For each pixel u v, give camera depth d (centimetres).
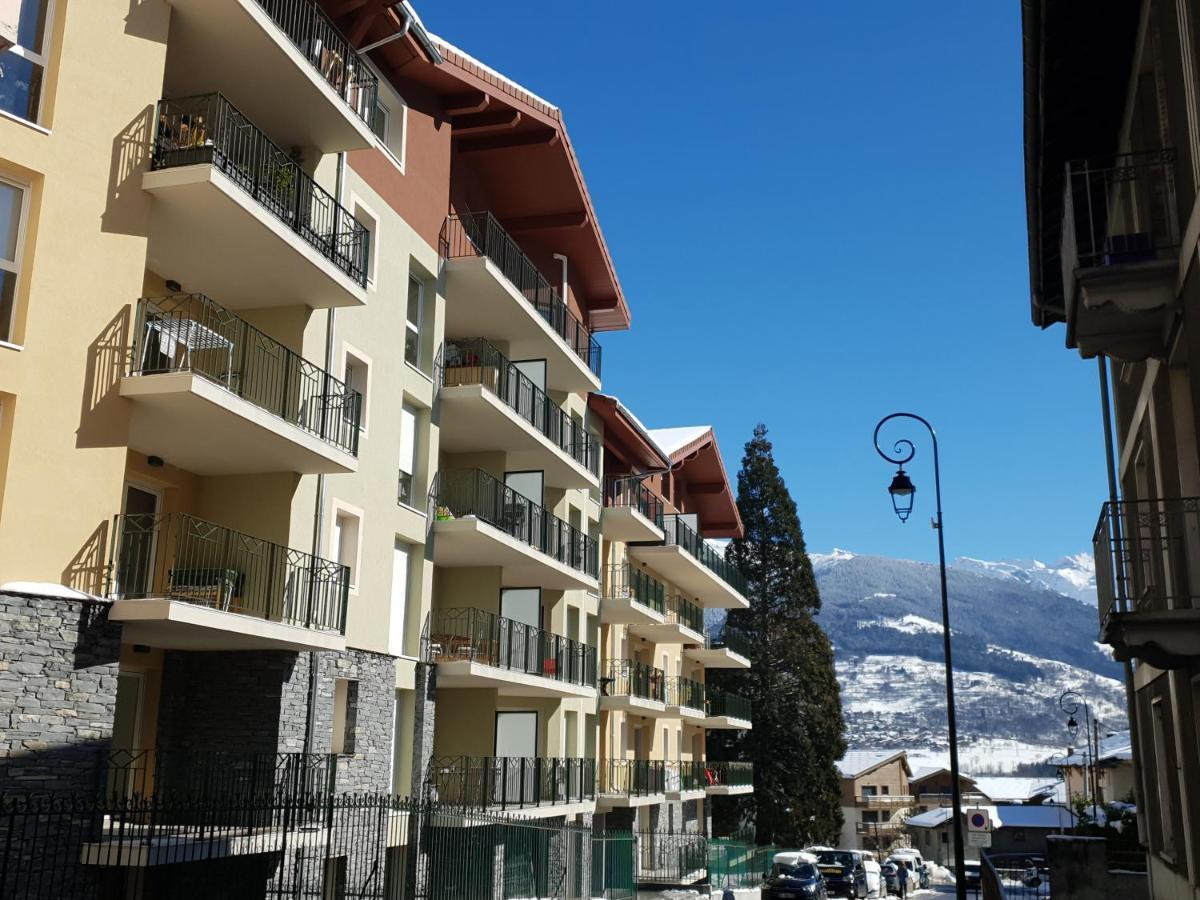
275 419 1542
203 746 1664
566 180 2817
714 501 5006
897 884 4666
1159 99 1152
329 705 1817
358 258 1934
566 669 2856
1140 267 1084
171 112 1616
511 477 2692
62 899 1202
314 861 1688
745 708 5225
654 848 3803
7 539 1217
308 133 1820
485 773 2369
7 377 1245
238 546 1689
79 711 1254
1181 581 1128
